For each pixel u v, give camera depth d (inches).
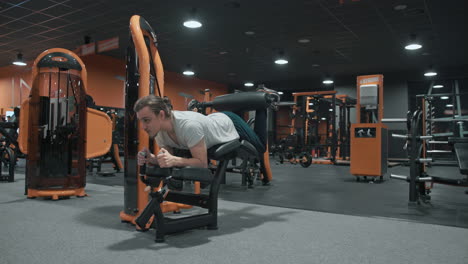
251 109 96.6
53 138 134.3
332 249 71.7
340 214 107.2
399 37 331.9
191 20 263.7
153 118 73.4
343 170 289.1
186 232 84.4
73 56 138.5
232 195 145.5
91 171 227.3
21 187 163.8
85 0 251.0
